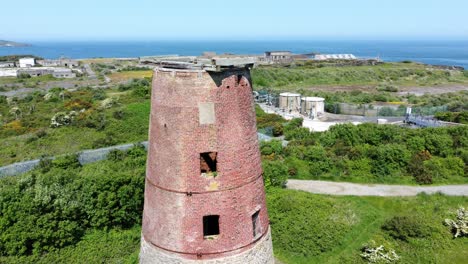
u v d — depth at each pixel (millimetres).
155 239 15859
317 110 75625
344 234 30984
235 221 15352
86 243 28688
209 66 13727
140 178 31953
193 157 14539
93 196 30609
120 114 62500
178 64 14570
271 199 34812
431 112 75438
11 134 58594
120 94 84125
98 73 139875
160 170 15203
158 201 15492
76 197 30000
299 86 110688
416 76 129375
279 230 30781
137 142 52125
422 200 38062
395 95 99500
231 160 14883
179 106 14266
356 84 116875
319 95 92688
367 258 28219
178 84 14156
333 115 77438
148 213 16219
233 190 15125
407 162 44406
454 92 103125
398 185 42219
